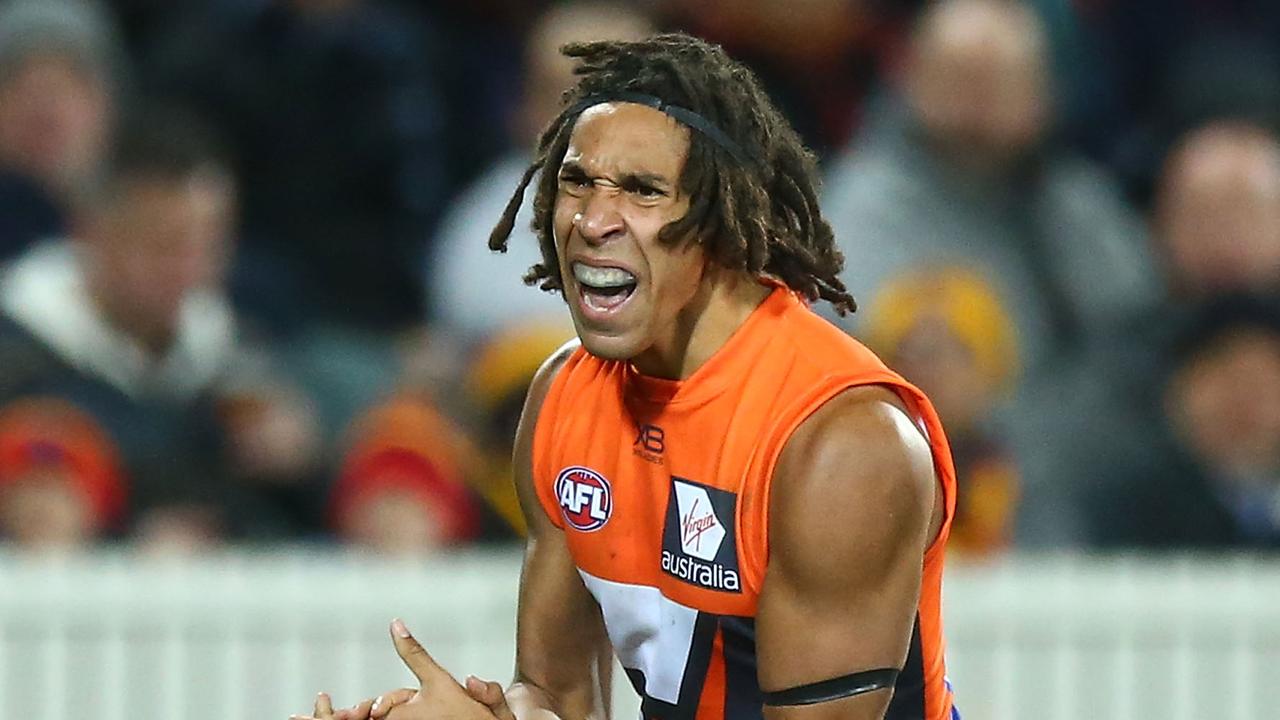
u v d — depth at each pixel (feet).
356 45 71.97
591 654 31.83
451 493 54.54
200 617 48.85
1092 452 57.72
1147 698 51.44
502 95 75.77
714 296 27.91
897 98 65.87
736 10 68.33
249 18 72.28
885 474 26.68
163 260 54.39
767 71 68.74
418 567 50.03
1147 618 51.44
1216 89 74.90
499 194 63.62
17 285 54.60
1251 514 57.06
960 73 62.49
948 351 54.39
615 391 29.07
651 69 27.20
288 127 71.15
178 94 70.85
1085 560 54.39
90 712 48.37
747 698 28.68
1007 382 59.57
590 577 29.60
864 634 26.94
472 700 28.99
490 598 50.01
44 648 48.19
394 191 72.08
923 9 74.74
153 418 53.57
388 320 70.90
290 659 49.24
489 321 60.39
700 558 27.91
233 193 69.72
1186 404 57.82
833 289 28.81
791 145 28.07
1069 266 64.95
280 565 49.83
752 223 27.30
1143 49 84.28
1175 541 56.59
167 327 55.06
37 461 50.70
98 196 55.47
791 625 27.12
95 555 50.65
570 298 27.43
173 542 52.06
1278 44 85.61
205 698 48.85
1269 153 65.16
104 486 51.60
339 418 60.70
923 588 28.86
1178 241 64.08
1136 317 60.34
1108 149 77.36
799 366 27.50
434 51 74.64
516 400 54.90
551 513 30.19
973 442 54.19
